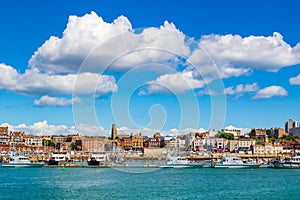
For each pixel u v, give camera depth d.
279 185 118.56
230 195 97.38
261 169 191.75
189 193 100.12
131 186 113.62
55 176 146.38
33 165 198.00
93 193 99.50
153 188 109.06
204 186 114.50
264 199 91.81
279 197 94.69
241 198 93.19
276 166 199.75
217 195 97.00
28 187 112.56
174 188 109.88
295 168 195.50
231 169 190.75
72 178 137.50
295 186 116.12
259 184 121.06
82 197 93.25
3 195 97.50
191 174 156.62
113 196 94.56
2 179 135.38
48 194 98.62
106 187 111.69
